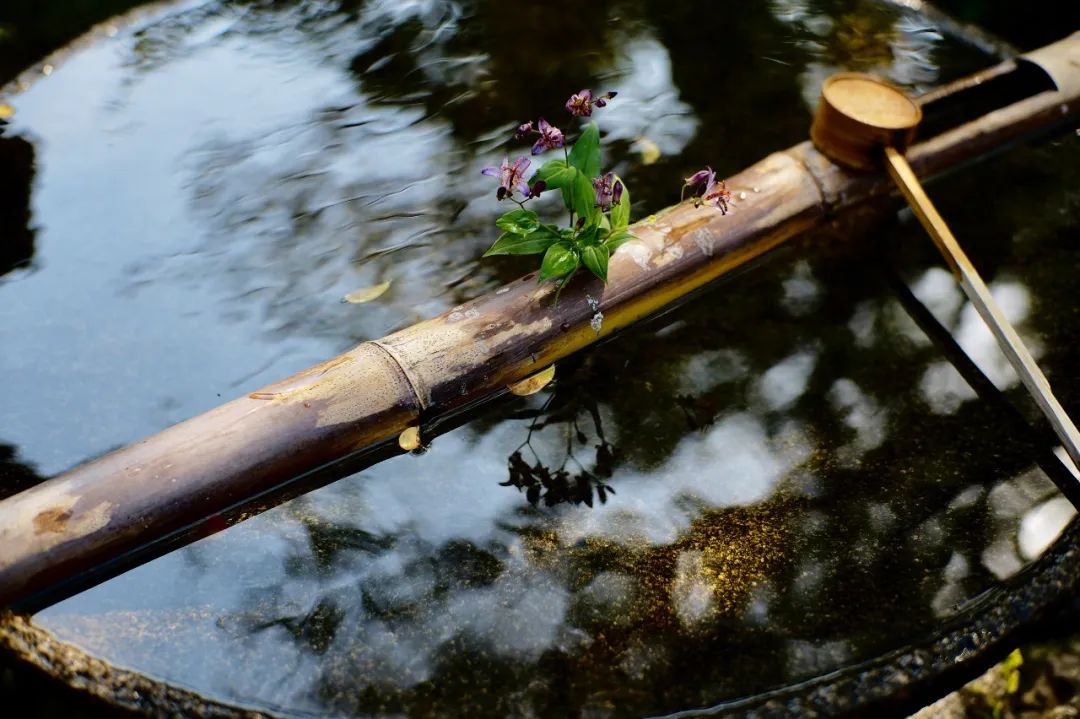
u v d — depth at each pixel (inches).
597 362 101.1
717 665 73.5
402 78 141.3
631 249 102.5
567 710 70.8
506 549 82.4
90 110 135.1
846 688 70.8
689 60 144.9
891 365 100.0
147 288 109.1
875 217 118.6
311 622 76.4
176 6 154.2
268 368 99.7
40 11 163.8
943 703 76.3
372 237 115.7
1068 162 126.6
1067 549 79.4
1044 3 170.4
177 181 123.9
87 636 74.4
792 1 159.2
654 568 80.8
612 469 89.7
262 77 141.9
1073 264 111.1
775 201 111.6
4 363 99.6
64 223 117.2
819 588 79.1
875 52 147.5
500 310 96.1
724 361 100.8
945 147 121.4
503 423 94.7
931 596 78.2
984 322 102.5
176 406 95.6
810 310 106.9
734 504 86.3
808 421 93.9
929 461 89.9
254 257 113.3
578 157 92.4
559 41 148.4
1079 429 91.7
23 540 76.0
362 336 103.1
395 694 71.7
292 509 85.7
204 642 74.6
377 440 90.8
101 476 80.0
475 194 121.5
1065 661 78.4
